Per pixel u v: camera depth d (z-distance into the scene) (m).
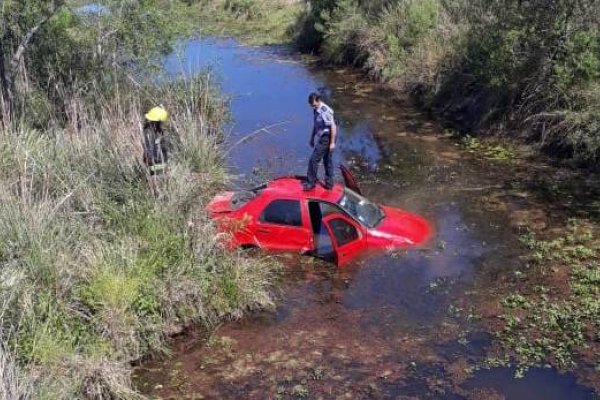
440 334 9.21
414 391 8.11
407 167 15.66
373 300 10.05
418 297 10.08
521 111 16.89
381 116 19.98
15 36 15.76
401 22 24.44
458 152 16.52
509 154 16.08
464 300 9.98
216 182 14.01
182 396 8.12
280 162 16.16
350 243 10.92
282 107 21.03
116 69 17.00
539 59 16.69
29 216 9.40
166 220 10.23
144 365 8.75
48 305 8.46
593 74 15.33
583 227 12.12
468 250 11.38
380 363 8.66
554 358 8.64
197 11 40.22
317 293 10.27
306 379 8.38
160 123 11.71
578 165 14.94
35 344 7.85
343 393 8.10
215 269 9.97
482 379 8.29
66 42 17.19
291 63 27.94
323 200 11.06
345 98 22.17
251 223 11.20
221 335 9.34
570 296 9.94
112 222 10.34
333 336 9.26
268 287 10.40
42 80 16.44
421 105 20.84
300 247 11.16
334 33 27.56
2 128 13.52
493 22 18.67
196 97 17.31
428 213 12.94
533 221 12.48
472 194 13.86
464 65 19.73
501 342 9.00
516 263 10.95
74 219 10.03
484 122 17.75
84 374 7.80
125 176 11.46
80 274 9.06
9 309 8.16
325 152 11.53
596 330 9.14
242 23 37.16
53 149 12.05
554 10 16.28
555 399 7.89
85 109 14.54
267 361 8.77
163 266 9.58
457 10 22.83
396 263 10.92
